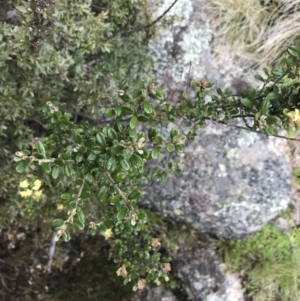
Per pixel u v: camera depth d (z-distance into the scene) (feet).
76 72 6.83
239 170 8.05
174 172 8.02
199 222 8.39
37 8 5.22
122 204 4.70
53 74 6.70
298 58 4.58
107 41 6.83
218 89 5.63
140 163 4.14
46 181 7.27
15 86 6.41
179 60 7.92
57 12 5.56
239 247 8.68
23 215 7.88
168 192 8.11
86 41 6.67
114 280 8.66
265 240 8.71
